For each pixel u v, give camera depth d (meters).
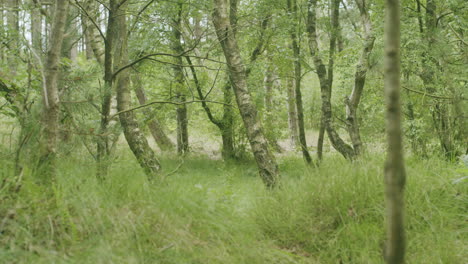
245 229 3.89
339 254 3.65
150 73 9.85
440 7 8.27
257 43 10.57
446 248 3.39
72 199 3.25
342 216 3.98
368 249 3.50
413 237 3.66
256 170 9.85
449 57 6.38
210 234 3.60
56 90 3.53
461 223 3.82
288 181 5.00
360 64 7.09
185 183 4.61
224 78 11.21
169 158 9.61
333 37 8.98
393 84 1.93
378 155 5.78
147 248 3.12
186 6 8.22
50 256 2.68
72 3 4.86
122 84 5.81
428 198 4.02
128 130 5.74
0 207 2.91
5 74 4.84
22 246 2.76
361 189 4.19
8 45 5.19
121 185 3.93
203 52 9.98
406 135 7.77
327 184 4.32
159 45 8.74
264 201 4.45
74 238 2.98
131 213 3.38
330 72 8.45
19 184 3.09
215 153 13.42
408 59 7.68
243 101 5.66
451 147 6.63
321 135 8.53
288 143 18.39
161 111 11.36
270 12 9.66
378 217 3.91
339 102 12.53
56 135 3.51
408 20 8.41
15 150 3.82
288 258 3.51
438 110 7.09
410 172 4.49
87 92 4.21
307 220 4.03
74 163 4.20
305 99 20.64
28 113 3.77
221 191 4.93
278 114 12.77
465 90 5.99
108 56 5.11
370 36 7.07
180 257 3.13
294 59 9.13
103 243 2.87
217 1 5.70
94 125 4.40
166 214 3.53
